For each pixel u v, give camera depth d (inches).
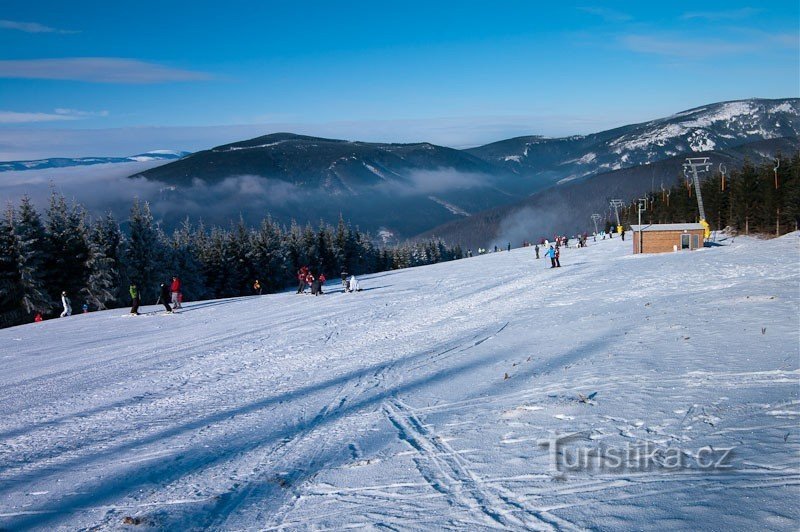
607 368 382.9
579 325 620.1
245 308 1337.4
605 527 161.6
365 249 4035.4
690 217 3563.0
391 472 243.4
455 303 1053.8
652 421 255.8
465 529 175.0
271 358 666.8
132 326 1135.6
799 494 166.2
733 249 1390.3
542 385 366.3
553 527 167.2
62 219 1955.0
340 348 696.4
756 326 456.1
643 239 1927.9
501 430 278.2
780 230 2527.1
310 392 462.6
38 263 1841.8
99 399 507.5
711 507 164.9
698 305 607.8
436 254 5625.0
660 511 166.9
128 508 239.0
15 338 1068.5
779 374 311.4
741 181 2827.3
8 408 496.7
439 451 262.4
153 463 303.7
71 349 874.1
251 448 316.8
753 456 199.9
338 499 221.1
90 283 1926.7
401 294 1337.4
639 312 636.1
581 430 257.1
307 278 1646.2
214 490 252.1
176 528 211.8
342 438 315.6
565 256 2206.0
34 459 331.3
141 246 2164.1
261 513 218.7
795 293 592.1
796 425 226.4
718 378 317.4
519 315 795.4
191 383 552.4
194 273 2436.0
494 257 2763.3
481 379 427.5
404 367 530.0
